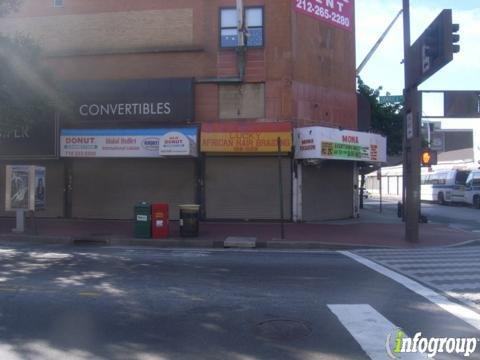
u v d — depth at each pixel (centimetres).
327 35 2308
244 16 2128
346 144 2139
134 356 570
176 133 1970
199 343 614
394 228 1953
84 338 631
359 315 733
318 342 616
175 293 866
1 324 687
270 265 1160
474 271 1089
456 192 3872
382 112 3444
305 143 2039
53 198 2234
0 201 2280
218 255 1314
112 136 2108
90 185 2212
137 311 752
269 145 2030
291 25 2133
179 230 1791
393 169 6212
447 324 691
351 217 2405
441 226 2131
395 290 900
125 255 1288
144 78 2150
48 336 638
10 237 1609
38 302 796
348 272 1079
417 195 1617
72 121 2145
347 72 2420
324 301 818
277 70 2120
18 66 1734
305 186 2141
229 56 2144
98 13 2223
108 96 2120
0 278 973
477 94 2106
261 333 651
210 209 2139
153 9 2192
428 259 1268
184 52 2167
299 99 2153
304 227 1930
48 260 1190
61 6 2253
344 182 2372
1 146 2148
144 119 2105
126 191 2191
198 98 2152
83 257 1241
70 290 877
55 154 2123
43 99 1841
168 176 2166
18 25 2283
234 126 2059
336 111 2342
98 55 2212
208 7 2159
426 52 1458
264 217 2119
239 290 895
